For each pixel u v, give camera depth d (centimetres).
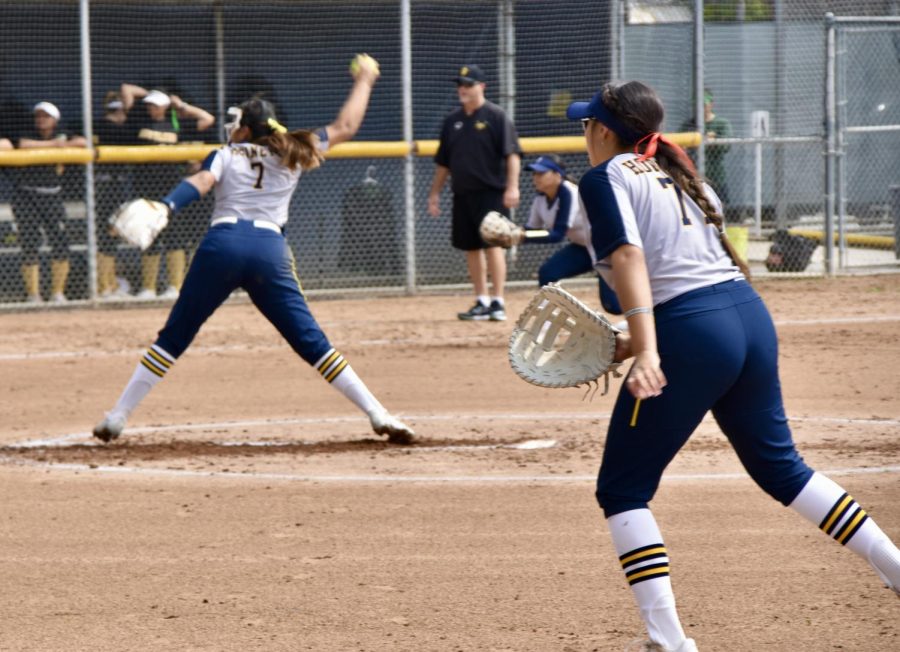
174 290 3831
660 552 1012
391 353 2941
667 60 4084
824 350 2825
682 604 1226
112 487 1745
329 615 1218
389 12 4056
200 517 1584
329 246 3991
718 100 4238
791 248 4122
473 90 3312
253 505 1639
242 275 1912
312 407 2375
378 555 1412
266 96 4003
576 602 1241
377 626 1184
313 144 1927
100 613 1235
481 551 1420
